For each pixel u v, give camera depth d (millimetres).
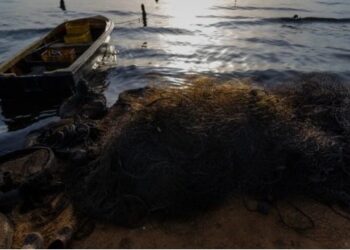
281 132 4242
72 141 5398
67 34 11141
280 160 4039
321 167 4012
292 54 12625
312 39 15117
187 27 17828
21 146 6543
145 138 3883
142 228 3609
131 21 19469
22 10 23250
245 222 3625
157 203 3721
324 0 28078
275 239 3398
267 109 4469
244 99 4578
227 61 11812
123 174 3824
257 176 3990
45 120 7645
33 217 3873
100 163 4238
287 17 20344
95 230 3631
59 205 4027
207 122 4098
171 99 4410
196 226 3605
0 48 13523
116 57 11992
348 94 5477
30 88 8016
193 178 3748
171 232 3545
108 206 3799
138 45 13859
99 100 7293
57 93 8258
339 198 3869
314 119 4934
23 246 3232
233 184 4016
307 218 3652
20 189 4133
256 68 10906
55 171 4691
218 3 27891
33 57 9555
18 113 8023
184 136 3896
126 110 6586
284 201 3912
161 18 20953
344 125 4777
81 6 25703
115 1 28641
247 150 4027
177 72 10531
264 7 25328
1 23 18547
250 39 15180
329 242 3338
